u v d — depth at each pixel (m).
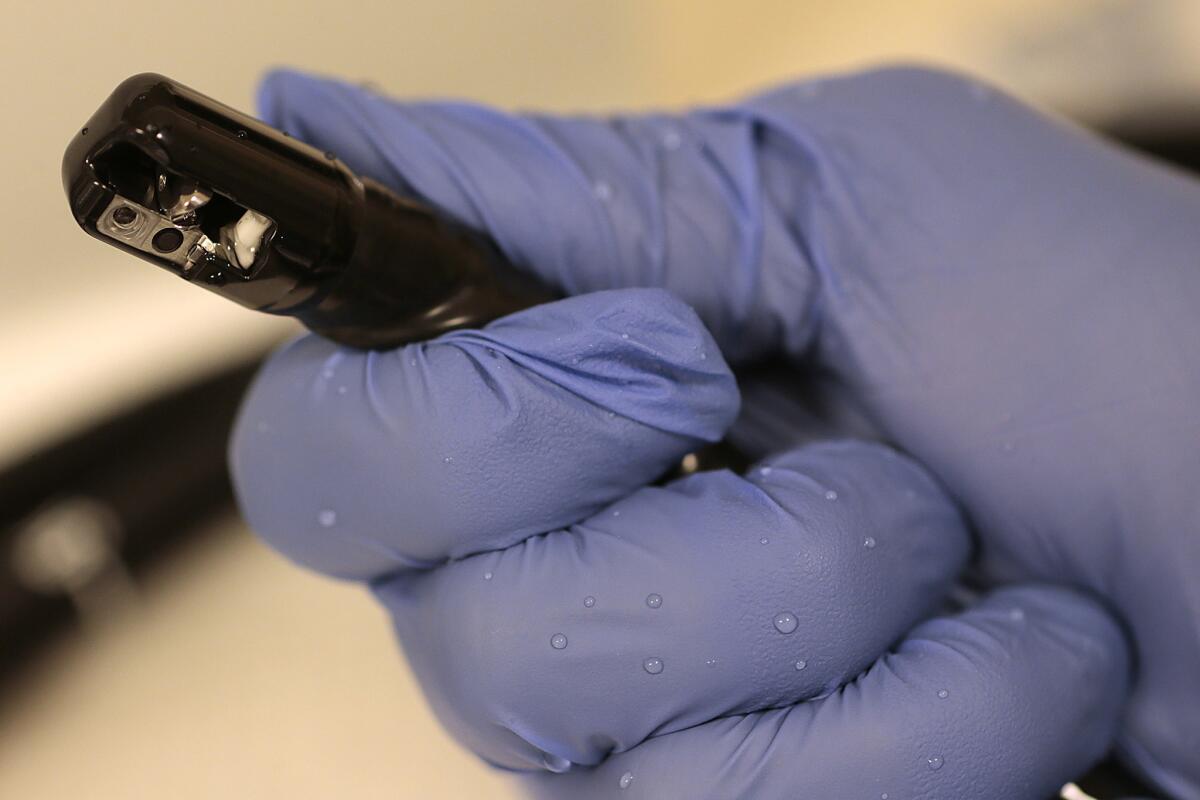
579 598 0.16
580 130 0.19
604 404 0.16
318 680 0.23
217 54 0.25
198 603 0.25
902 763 0.16
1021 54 0.35
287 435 0.17
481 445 0.16
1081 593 0.18
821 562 0.16
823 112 0.20
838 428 0.19
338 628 0.24
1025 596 0.17
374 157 0.17
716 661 0.16
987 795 0.16
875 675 0.16
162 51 0.24
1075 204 0.18
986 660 0.16
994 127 0.19
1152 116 0.32
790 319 0.19
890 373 0.18
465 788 0.22
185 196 0.14
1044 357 0.18
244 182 0.14
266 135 0.15
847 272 0.19
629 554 0.16
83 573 0.24
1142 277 0.18
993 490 0.18
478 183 0.17
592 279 0.18
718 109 0.20
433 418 0.16
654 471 0.17
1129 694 0.18
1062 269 0.18
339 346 0.17
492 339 0.16
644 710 0.16
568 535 0.16
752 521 0.16
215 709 0.23
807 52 0.37
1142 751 0.18
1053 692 0.16
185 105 0.14
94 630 0.24
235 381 0.28
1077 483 0.17
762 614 0.16
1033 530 0.18
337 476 0.16
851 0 0.37
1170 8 0.33
